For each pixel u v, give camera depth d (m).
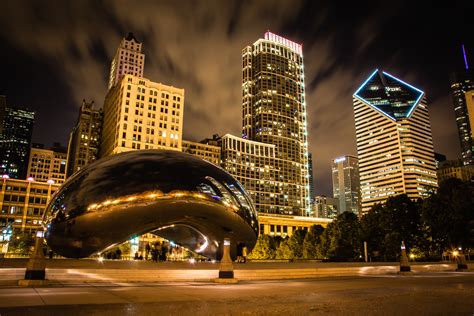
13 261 24.62
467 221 47.00
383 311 8.20
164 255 34.81
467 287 14.27
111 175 18.47
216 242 22.03
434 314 7.84
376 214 64.12
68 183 18.84
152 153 20.55
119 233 18.38
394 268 26.19
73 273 14.96
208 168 21.25
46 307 8.16
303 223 145.00
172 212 18.98
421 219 53.28
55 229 17.84
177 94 138.50
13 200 107.69
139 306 8.52
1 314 7.20
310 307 8.72
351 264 31.94
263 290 12.62
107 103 154.00
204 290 12.38
